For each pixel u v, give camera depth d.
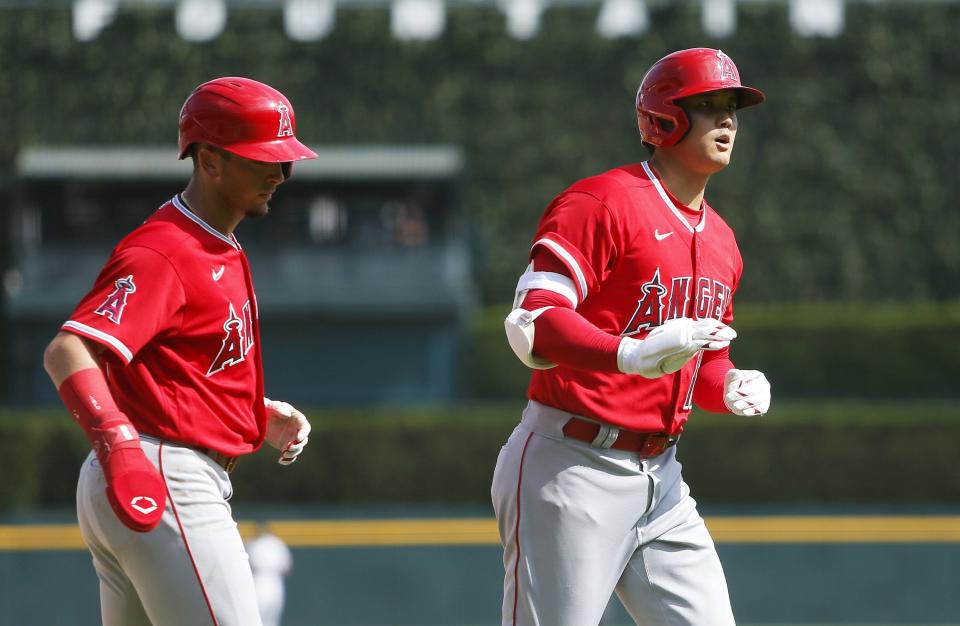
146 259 13.07
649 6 105.94
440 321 99.56
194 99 13.70
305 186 98.56
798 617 49.88
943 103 105.38
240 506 82.31
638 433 14.42
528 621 14.30
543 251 13.97
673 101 14.14
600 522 14.30
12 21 104.50
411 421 84.31
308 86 105.25
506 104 105.69
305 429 15.76
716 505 81.94
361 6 106.00
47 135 103.75
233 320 13.61
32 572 49.72
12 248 101.81
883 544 52.09
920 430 83.19
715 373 15.36
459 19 105.75
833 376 98.12
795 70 105.56
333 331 99.38
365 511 80.19
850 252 104.94
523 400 99.56
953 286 104.62
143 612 13.87
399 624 49.34
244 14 105.44
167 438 13.37
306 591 51.34
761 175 105.31
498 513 14.86
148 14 104.88
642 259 14.13
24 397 96.19
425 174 98.50
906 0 105.75
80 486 13.48
